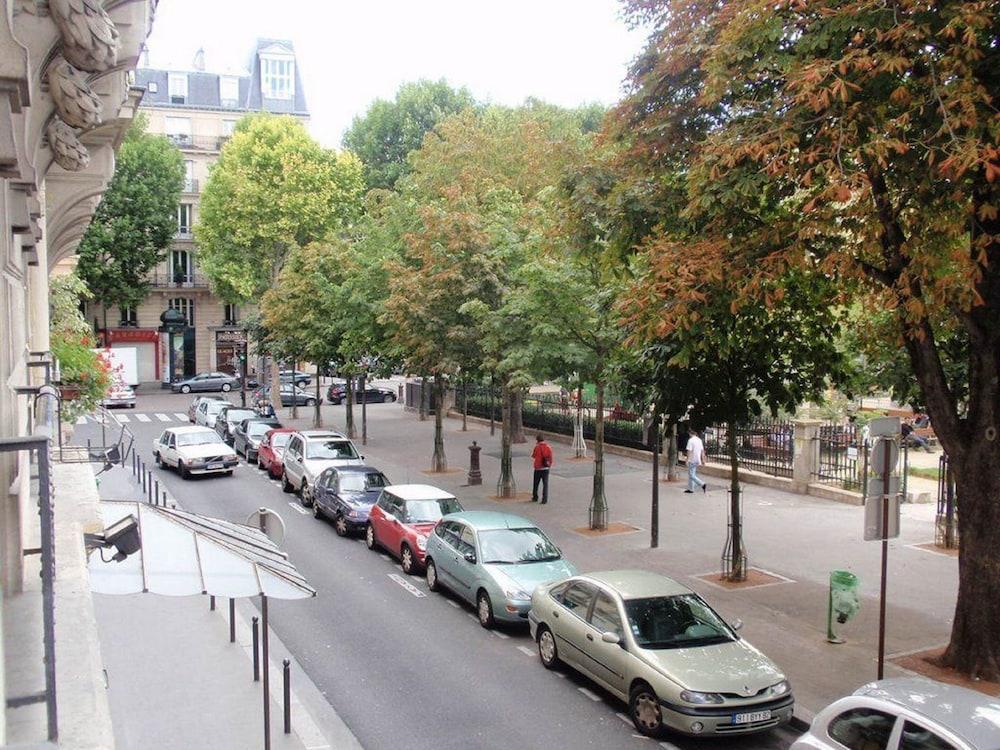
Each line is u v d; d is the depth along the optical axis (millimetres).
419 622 13906
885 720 7262
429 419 43469
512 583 13328
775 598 14539
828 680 10992
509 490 23625
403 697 10867
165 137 52719
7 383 4531
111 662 11625
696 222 12562
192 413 43562
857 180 9172
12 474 4496
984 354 10852
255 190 44781
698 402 15227
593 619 11062
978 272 9117
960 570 11281
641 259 13750
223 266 46969
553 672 11820
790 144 9844
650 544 18188
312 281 34719
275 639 12875
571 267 18031
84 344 21938
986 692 10461
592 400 35750
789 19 10430
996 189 9211
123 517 7457
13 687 3316
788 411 15781
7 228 4496
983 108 9336
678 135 12820
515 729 9969
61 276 22422
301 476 23703
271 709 10109
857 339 14531
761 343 14602
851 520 20219
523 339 19859
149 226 49312
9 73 2754
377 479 21047
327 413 47031
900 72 9625
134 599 14609
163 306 60312
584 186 13586
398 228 30203
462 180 30344
